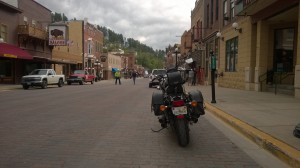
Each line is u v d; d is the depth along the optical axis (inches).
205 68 1460.4
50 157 231.5
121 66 4146.2
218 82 1143.0
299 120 346.9
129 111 482.0
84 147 260.4
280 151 231.0
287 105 475.8
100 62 2878.9
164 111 286.0
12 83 1373.0
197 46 1679.4
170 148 260.4
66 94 827.4
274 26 789.2
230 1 1008.9
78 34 2316.7
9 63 1363.2
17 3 1375.5
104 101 636.7
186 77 337.4
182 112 267.1
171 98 282.8
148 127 348.8
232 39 1005.8
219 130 337.4
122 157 233.1
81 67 2321.6
